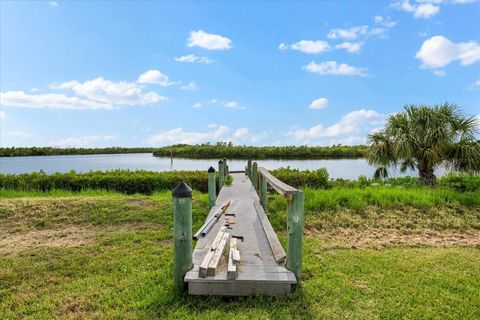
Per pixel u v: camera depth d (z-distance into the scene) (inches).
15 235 236.8
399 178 468.1
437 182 425.1
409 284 150.5
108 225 258.7
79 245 211.8
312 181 491.5
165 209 293.1
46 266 173.9
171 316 119.0
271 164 1216.2
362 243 220.7
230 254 149.9
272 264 147.9
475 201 320.2
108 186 470.6
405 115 424.2
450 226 264.7
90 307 129.1
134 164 1360.7
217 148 2004.2
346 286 146.0
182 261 135.7
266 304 126.7
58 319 120.0
